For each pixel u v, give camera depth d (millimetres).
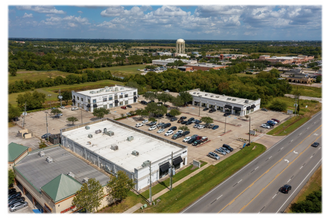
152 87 173500
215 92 143000
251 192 51531
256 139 82188
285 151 72562
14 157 55875
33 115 108188
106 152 61375
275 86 151500
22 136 82312
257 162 65500
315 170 60844
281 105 118375
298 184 54594
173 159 59781
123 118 104875
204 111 116688
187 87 155250
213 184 54906
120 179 46438
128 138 68062
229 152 71812
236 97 125438
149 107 100812
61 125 95250
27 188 49344
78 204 43281
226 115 108375
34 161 57750
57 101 134000
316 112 117688
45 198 43875
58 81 176625
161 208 46406
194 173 59688
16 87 153000
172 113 98875
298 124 98688
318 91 164375
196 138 80750
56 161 58125
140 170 51688
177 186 53906
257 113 114562
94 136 71438
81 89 165750
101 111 98938
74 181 45406
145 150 62719
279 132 89062
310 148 74688
